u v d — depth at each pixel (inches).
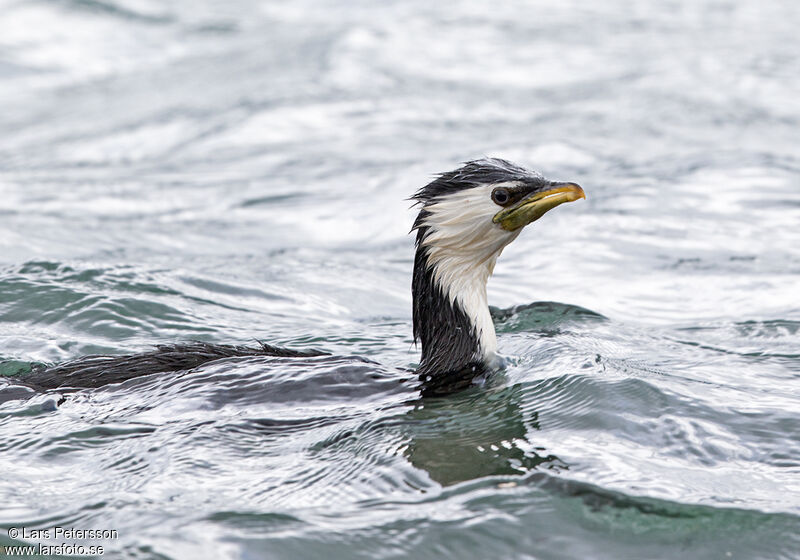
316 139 938.7
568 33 1350.9
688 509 267.7
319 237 677.9
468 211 369.1
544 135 924.0
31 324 466.6
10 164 895.1
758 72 1139.9
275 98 1059.3
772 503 272.1
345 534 254.7
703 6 1510.8
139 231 684.7
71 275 537.6
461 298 379.6
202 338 459.5
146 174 848.3
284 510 266.8
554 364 389.7
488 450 303.4
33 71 1237.7
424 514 263.9
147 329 468.1
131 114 1048.2
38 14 1397.6
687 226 666.2
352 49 1249.4
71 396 339.3
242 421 321.7
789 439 314.7
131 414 326.0
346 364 364.5
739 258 603.5
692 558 246.7
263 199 764.6
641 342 446.9
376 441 309.9
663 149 873.5
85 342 446.6
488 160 377.7
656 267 591.2
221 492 277.9
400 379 361.4
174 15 1478.8
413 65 1201.4
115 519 263.1
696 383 369.4
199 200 768.3
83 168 874.1
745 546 251.6
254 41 1350.9
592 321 482.6
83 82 1208.2
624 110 1015.6
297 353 381.1
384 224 699.4
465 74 1170.0
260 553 246.4
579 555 247.6
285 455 301.3
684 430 318.0
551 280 573.3
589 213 695.7
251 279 565.3
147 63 1278.3
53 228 685.3
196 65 1247.5
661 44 1290.6
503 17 1438.2
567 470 289.0
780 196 725.9
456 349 377.7
